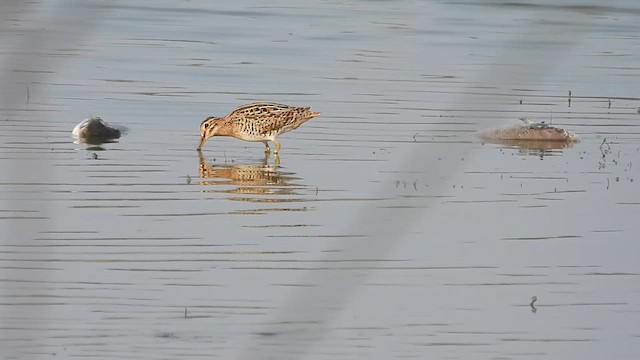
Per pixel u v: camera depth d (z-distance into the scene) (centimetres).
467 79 2305
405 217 1530
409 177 1711
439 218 1534
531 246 1437
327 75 2322
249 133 1836
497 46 2617
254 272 1336
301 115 1864
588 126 2022
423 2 3180
